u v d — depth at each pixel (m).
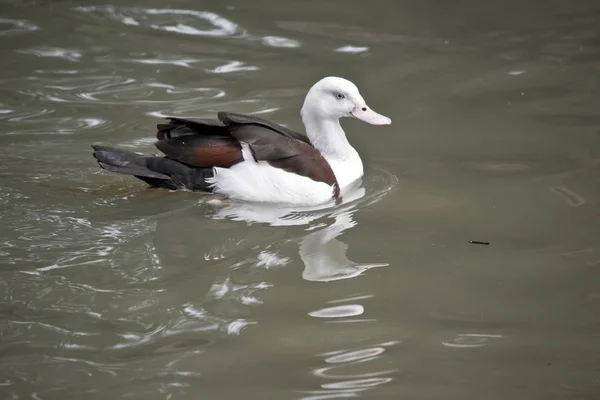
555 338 9.17
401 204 12.02
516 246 10.91
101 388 8.29
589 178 12.66
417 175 12.88
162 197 11.89
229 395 8.25
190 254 10.59
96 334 9.07
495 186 12.50
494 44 17.48
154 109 14.63
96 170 12.59
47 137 13.52
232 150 11.62
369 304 9.73
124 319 9.32
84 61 16.38
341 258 10.64
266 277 10.20
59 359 8.68
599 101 15.11
